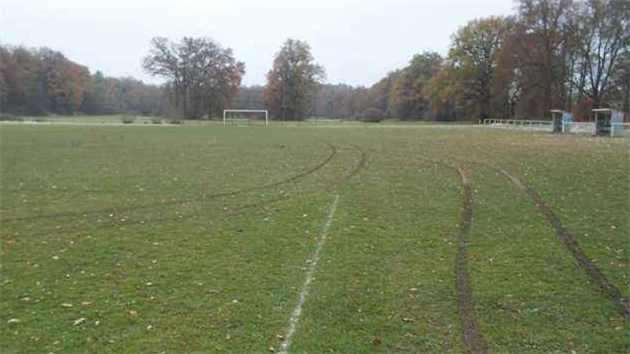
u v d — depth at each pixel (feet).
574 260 22.90
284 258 23.54
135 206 36.11
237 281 20.52
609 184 42.98
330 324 16.60
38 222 31.24
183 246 25.72
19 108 297.74
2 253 24.56
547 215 31.76
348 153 74.59
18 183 46.39
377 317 17.10
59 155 71.26
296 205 36.01
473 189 41.63
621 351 14.74
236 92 307.58
